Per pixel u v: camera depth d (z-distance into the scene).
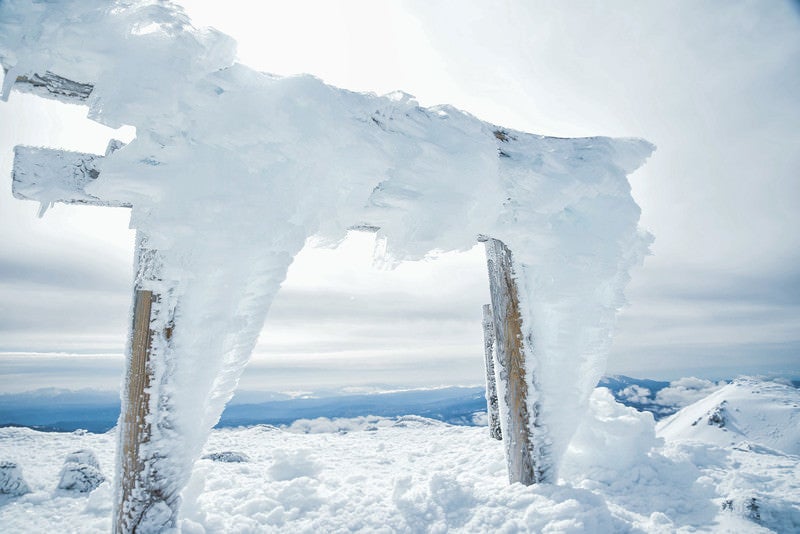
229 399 2.43
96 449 5.70
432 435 7.46
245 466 4.67
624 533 2.77
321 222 2.56
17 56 1.84
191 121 2.19
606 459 4.09
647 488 3.72
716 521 3.08
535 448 3.29
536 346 3.38
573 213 3.48
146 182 2.11
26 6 1.83
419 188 2.78
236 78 2.29
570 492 3.00
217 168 2.21
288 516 2.95
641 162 3.77
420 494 3.17
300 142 2.32
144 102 2.01
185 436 2.29
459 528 2.77
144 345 2.25
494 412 6.11
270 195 2.27
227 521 2.79
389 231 2.85
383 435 7.66
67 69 1.97
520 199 3.26
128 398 2.26
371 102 2.69
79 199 2.41
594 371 3.44
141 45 2.01
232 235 2.17
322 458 5.73
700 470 4.34
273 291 2.37
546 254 3.34
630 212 3.51
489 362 6.25
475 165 2.90
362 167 2.57
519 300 3.42
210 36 2.16
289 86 2.36
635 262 3.62
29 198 2.31
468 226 2.97
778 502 3.20
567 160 3.46
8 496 3.60
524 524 2.72
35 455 5.25
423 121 2.89
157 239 2.14
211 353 2.25
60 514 3.22
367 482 4.19
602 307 3.37
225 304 2.23
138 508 2.19
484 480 3.92
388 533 2.72
